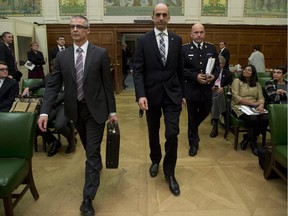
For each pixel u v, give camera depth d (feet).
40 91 13.41
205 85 10.72
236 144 11.81
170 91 8.12
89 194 7.25
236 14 28.27
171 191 8.42
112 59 27.22
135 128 15.30
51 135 11.59
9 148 7.33
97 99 7.27
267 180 9.18
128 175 9.58
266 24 28.43
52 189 8.70
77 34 6.99
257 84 12.46
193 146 11.38
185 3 27.89
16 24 21.39
